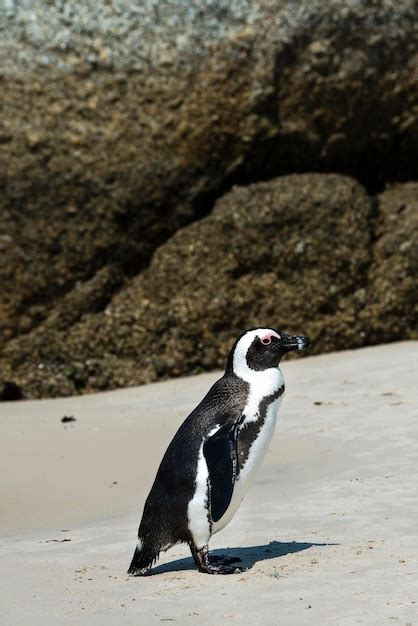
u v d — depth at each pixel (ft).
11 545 54.24
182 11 114.11
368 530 50.14
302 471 65.67
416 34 119.96
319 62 116.78
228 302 112.27
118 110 114.32
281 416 81.71
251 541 50.39
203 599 41.50
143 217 116.37
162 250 115.14
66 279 115.55
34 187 114.42
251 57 115.03
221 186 118.01
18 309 115.14
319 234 114.11
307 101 117.80
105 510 63.31
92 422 88.07
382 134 122.93
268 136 117.08
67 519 62.23
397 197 120.47
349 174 124.16
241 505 58.39
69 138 114.01
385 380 91.56
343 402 84.33
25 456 77.20
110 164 114.73
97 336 113.09
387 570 42.96
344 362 103.81
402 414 77.77
